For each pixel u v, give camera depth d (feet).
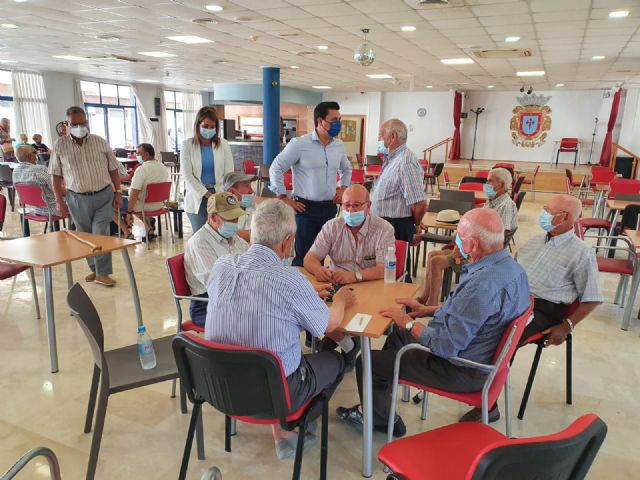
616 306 13.32
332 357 6.18
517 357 10.11
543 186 43.14
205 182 13.12
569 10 16.80
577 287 7.98
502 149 53.57
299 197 11.07
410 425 7.63
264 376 4.80
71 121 12.40
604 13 17.13
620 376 9.42
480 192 20.04
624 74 34.83
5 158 30.60
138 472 6.47
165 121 54.90
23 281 14.32
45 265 8.41
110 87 48.60
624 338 11.21
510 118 52.49
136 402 8.14
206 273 7.75
